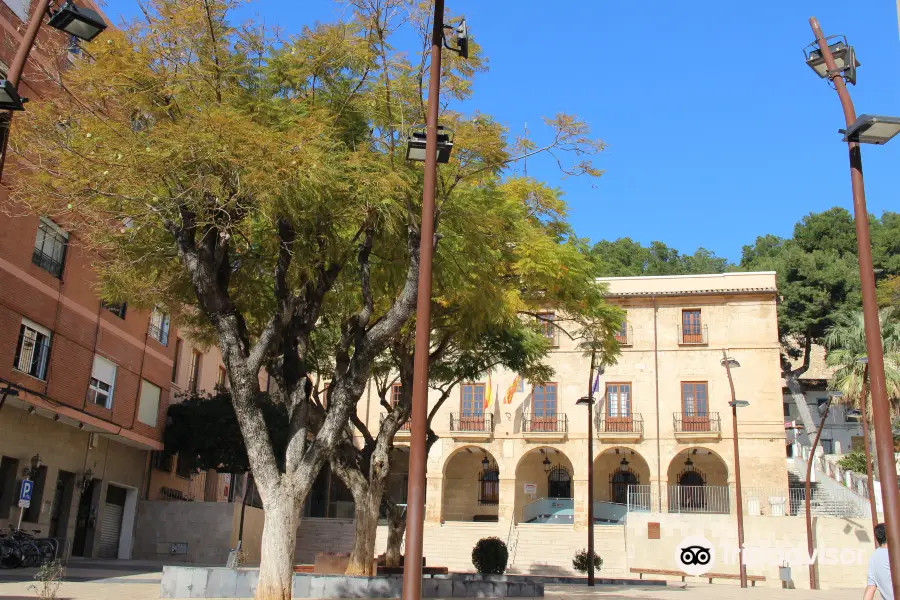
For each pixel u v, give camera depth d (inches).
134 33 508.4
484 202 582.6
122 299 679.7
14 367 802.8
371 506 699.4
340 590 601.9
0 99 366.9
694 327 1566.2
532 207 693.9
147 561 1066.1
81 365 924.6
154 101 507.8
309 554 1400.1
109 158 455.5
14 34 719.1
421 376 347.6
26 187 515.5
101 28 393.1
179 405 1174.3
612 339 832.3
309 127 480.4
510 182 681.6
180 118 502.0
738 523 1192.8
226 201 475.2
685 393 1533.0
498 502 1679.4
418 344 353.1
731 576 1253.7
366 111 545.0
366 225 528.4
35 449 876.6
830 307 2020.2
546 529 1449.3
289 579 471.2
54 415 879.1
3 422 820.0
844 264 2048.5
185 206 485.1
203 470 1275.8
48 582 479.5
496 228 568.7
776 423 1478.8
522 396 1587.1
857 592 919.0
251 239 570.6
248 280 631.8
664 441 1514.5
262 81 550.3
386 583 609.3
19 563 755.4
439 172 525.3
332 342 853.2
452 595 650.2
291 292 518.6
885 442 303.7
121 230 541.0
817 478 1541.6
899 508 291.4
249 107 518.0
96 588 598.9
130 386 1045.8
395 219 514.9
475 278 588.4
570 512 1533.0
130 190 467.5
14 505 832.3
